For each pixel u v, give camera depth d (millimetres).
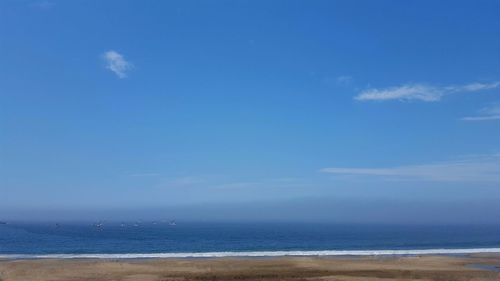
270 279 32938
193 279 32719
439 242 85375
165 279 32531
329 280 32500
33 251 63188
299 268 37844
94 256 48750
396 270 37156
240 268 37594
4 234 120188
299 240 96875
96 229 173000
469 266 40500
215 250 65188
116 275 33719
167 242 88312
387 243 83438
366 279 32938
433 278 33625
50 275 33344
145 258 46188
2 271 34719
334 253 53719
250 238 106875
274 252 55500
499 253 54531
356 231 159625
